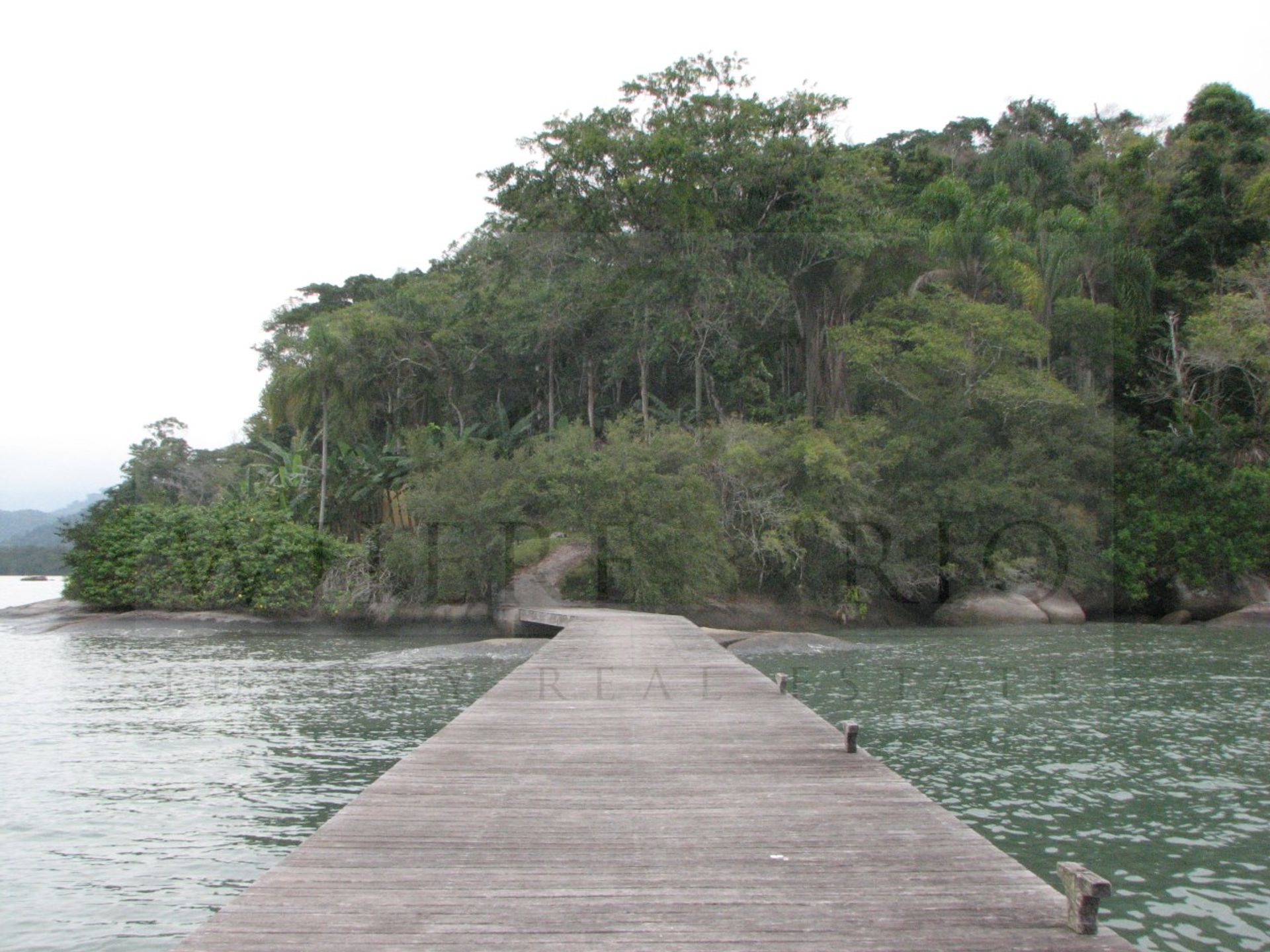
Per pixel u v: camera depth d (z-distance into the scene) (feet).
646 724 25.05
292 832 23.56
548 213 89.30
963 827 15.12
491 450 88.22
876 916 11.13
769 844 14.17
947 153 139.03
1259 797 25.66
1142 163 116.37
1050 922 10.93
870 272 67.00
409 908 11.44
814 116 89.76
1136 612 92.48
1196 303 105.81
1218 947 16.08
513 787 17.92
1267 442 100.48
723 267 74.02
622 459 72.54
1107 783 27.07
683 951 10.13
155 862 21.27
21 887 19.67
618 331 84.07
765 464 66.85
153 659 64.59
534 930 10.75
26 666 60.13
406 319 116.88
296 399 111.65
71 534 101.50
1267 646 64.64
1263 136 127.13
